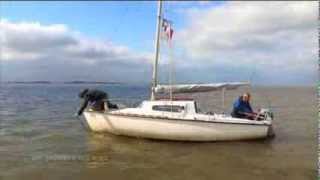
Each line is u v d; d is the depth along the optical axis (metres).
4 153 12.32
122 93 33.31
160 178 9.76
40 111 24.94
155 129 14.15
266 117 15.05
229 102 27.97
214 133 14.08
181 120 13.91
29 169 10.48
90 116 15.02
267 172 10.35
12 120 20.12
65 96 43.28
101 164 11.09
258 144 14.08
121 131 14.64
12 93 50.50
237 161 11.58
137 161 11.52
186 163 11.32
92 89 15.23
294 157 12.07
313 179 9.70
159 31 15.46
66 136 15.37
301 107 30.95
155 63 15.42
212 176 9.97
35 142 14.17
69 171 10.34
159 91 14.95
